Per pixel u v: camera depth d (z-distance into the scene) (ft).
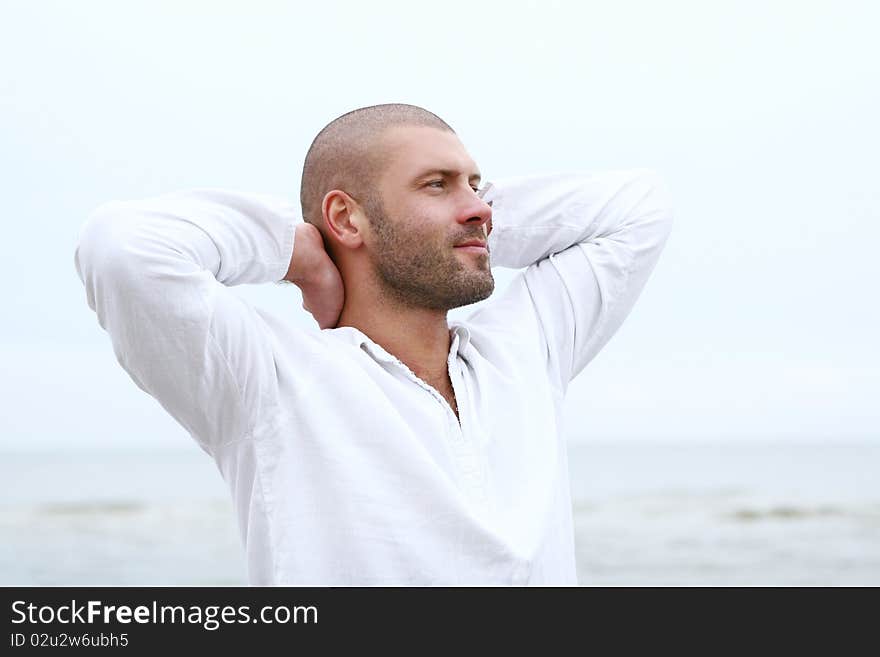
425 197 12.17
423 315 12.42
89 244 10.89
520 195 14.28
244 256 11.94
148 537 132.16
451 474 11.58
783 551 118.62
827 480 219.00
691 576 110.01
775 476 224.94
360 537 11.03
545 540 11.64
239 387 11.27
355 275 12.57
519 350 13.11
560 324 13.80
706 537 128.26
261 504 11.34
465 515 11.14
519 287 13.98
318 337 12.11
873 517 137.39
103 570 116.06
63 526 138.21
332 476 11.19
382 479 11.21
